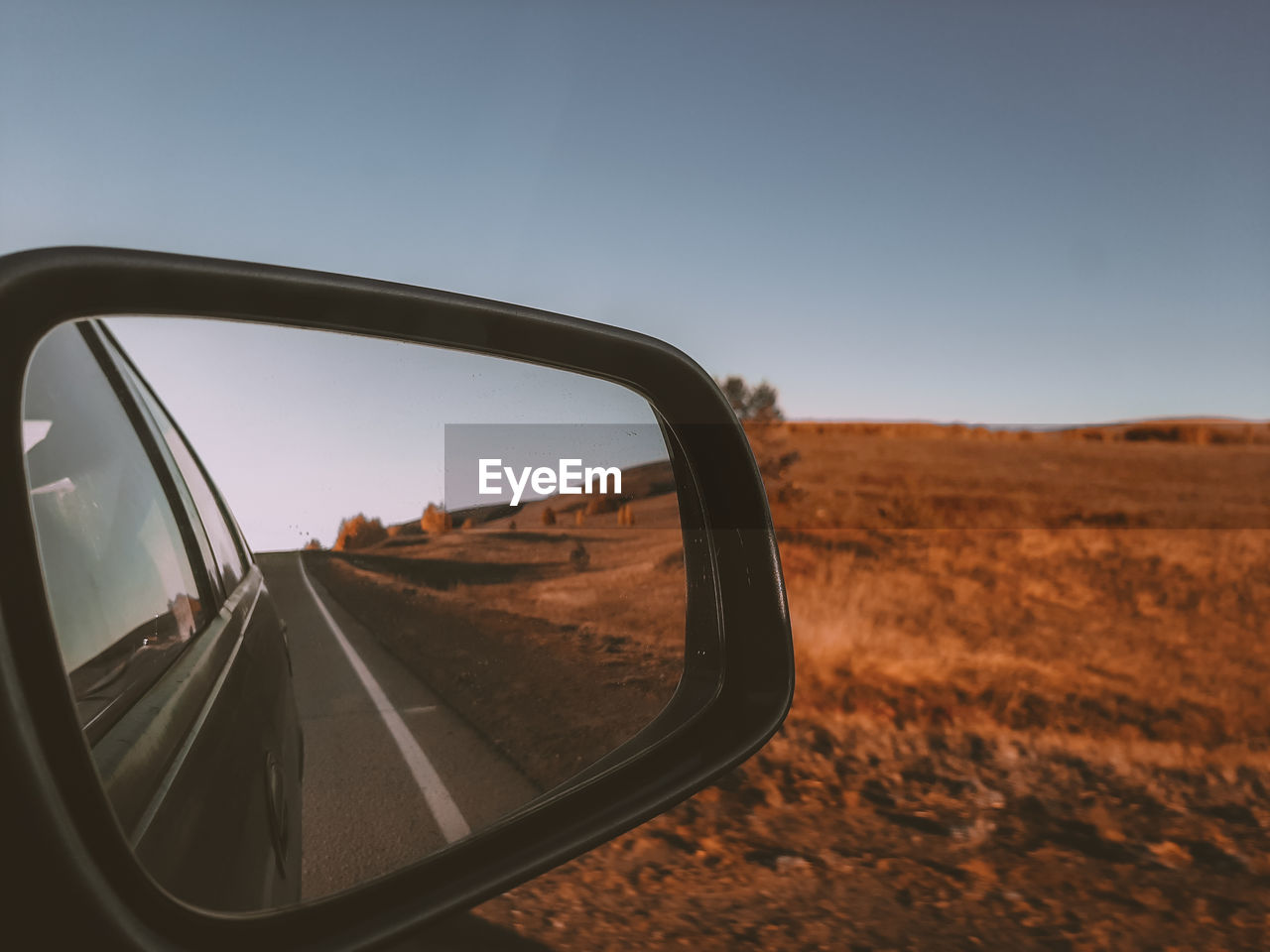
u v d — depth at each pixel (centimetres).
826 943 414
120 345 153
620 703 163
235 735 148
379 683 155
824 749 687
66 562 116
